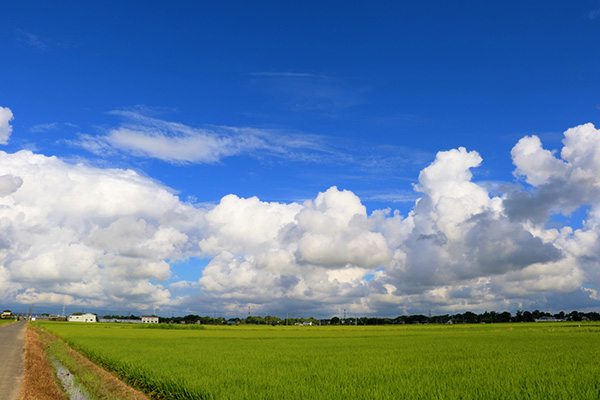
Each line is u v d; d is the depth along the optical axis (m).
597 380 15.73
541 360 22.77
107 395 15.71
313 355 26.19
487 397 12.90
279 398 12.72
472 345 35.56
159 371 17.78
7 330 65.94
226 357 24.69
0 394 13.97
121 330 78.69
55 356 29.31
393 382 15.61
